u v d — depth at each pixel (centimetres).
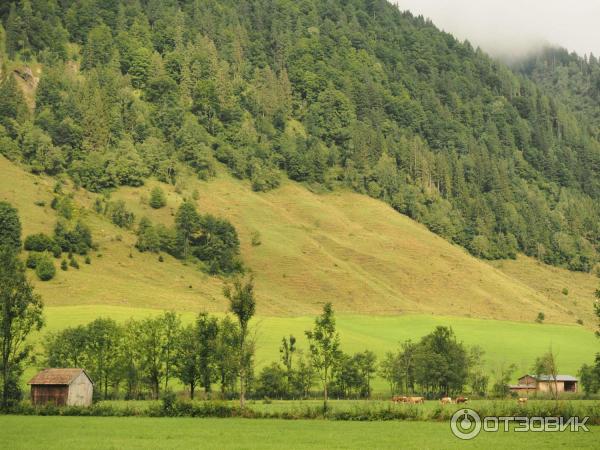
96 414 9175
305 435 7138
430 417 8550
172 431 7425
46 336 14238
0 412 9388
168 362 13112
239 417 8888
